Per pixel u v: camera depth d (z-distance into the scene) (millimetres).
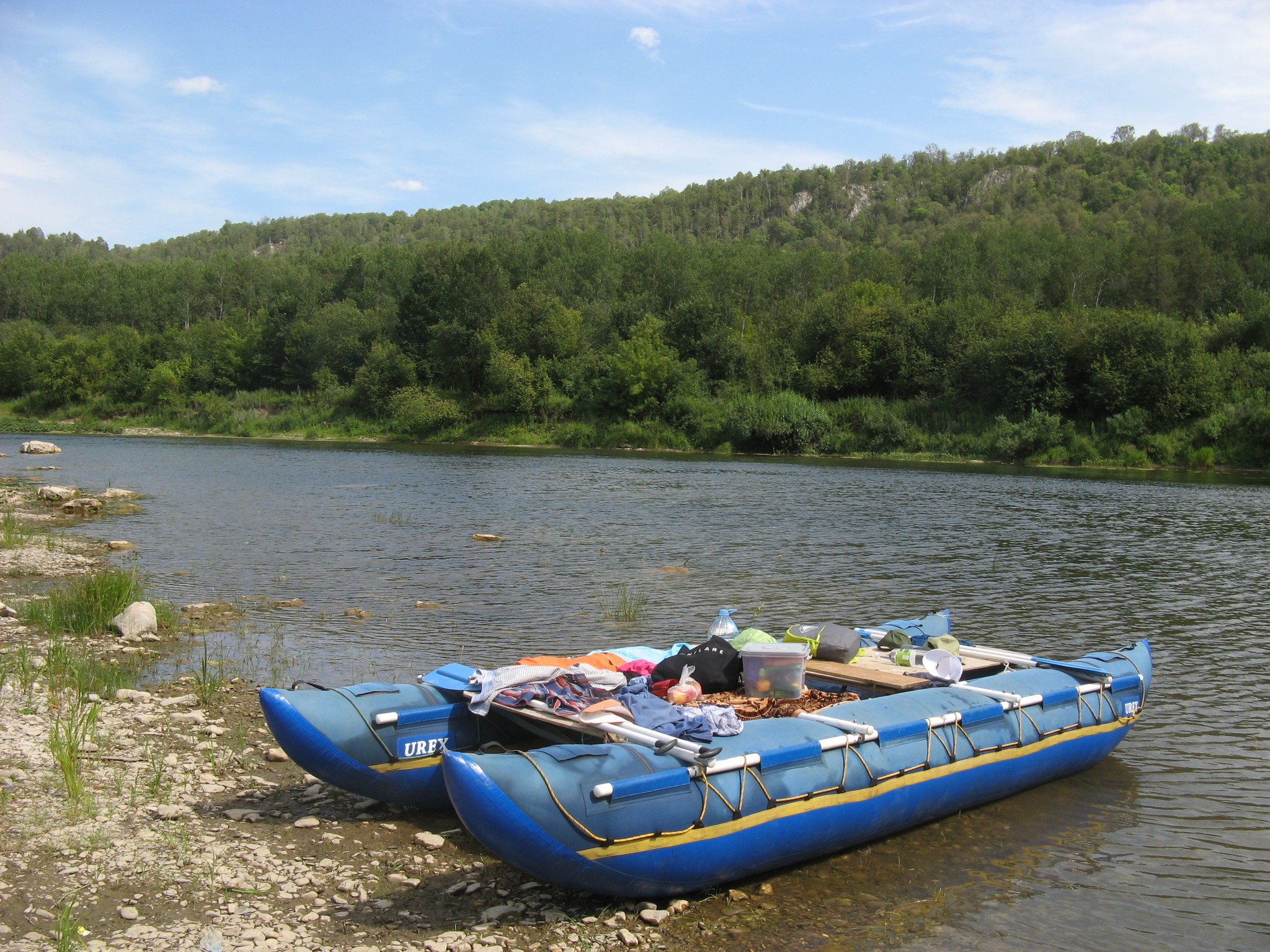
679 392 60531
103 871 5273
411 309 75062
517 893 5391
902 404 55688
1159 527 22344
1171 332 48312
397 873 5586
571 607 13180
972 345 54531
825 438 54062
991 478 36781
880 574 15906
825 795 5699
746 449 55406
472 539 19406
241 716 8352
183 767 7020
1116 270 76188
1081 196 165500
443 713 6535
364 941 4758
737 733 5773
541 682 6508
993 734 6738
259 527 20703
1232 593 14531
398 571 15758
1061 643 11508
